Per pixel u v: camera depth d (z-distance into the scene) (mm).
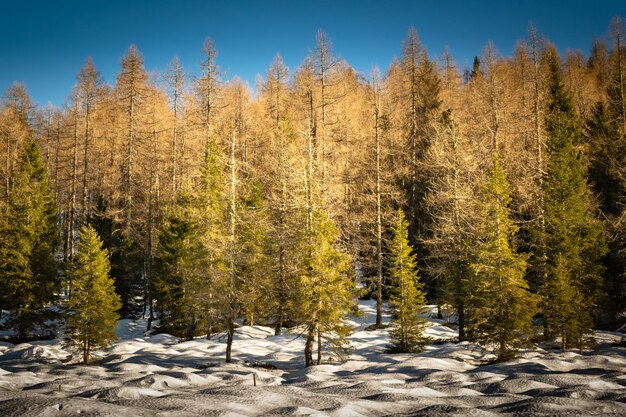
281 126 34844
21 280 32469
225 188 26312
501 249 22203
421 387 13836
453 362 20438
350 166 41656
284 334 30219
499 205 22688
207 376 16844
